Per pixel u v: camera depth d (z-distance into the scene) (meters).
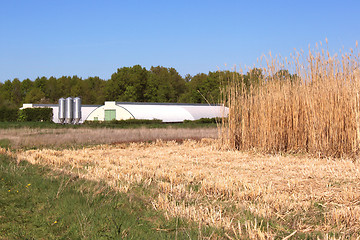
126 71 89.12
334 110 15.62
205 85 76.88
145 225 6.96
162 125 38.00
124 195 8.90
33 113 49.28
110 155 17.33
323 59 16.70
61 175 11.43
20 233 6.70
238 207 7.90
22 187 9.92
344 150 15.32
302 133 16.95
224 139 19.33
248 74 19.39
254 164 13.64
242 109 18.67
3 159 14.88
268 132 17.47
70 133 27.12
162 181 10.71
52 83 107.00
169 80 108.81
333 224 6.88
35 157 15.98
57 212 7.85
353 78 15.76
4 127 34.44
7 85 104.75
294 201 8.09
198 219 7.16
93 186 9.75
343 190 9.25
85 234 6.55
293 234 6.30
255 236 6.15
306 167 12.70
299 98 17.17
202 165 13.76
